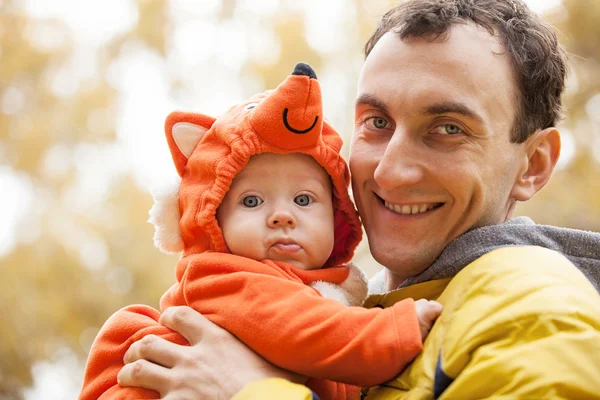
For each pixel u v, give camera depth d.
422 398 1.35
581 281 1.38
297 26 6.07
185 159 1.73
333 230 1.69
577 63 5.29
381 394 1.45
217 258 1.60
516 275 1.38
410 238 1.62
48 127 6.38
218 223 1.65
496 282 1.39
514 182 1.69
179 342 1.58
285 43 6.04
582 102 5.21
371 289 1.95
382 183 1.59
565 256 1.58
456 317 1.39
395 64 1.61
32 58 6.61
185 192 1.68
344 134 5.69
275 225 1.60
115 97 6.50
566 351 1.25
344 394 1.65
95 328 5.61
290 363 1.46
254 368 1.48
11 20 6.70
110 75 6.62
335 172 1.66
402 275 1.69
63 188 6.21
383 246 1.65
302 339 1.45
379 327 1.43
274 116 1.57
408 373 1.41
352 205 1.72
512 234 1.57
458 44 1.57
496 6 1.65
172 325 1.57
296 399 1.35
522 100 1.63
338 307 1.48
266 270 1.56
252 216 1.61
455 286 1.46
